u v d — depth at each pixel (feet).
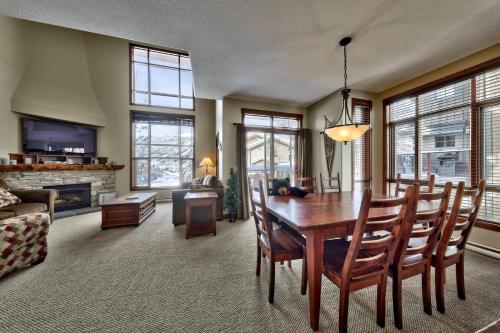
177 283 5.88
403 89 10.96
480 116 8.01
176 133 20.36
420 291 5.53
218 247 8.55
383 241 3.88
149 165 19.44
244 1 5.38
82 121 15.78
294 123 15.37
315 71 9.69
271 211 5.55
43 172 13.44
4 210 9.04
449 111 9.02
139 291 5.49
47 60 14.25
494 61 7.51
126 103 18.30
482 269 6.55
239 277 6.23
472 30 6.70
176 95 20.39
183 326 4.30
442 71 9.19
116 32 6.69
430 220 4.22
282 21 6.19
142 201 11.98
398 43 7.43
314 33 6.81
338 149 12.33
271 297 5.05
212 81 10.88
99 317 4.53
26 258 6.65
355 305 4.98
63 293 5.37
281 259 5.12
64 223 11.98
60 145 14.74
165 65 20.08
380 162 12.26
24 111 12.88
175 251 8.13
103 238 9.52
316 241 4.17
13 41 12.59
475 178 8.05
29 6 5.43
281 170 15.05
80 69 15.98
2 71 12.05
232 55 8.20
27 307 4.83
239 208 13.04
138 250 8.21
